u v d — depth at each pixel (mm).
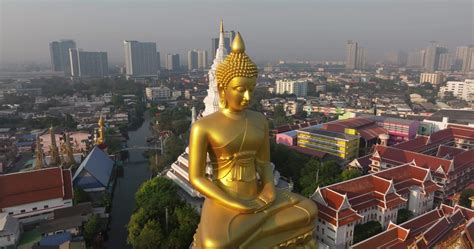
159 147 99812
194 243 16719
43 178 54844
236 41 15789
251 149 16641
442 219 41344
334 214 44062
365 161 73625
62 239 45438
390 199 49812
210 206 16172
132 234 43719
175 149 81250
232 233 14312
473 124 105750
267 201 15930
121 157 93562
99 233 49812
